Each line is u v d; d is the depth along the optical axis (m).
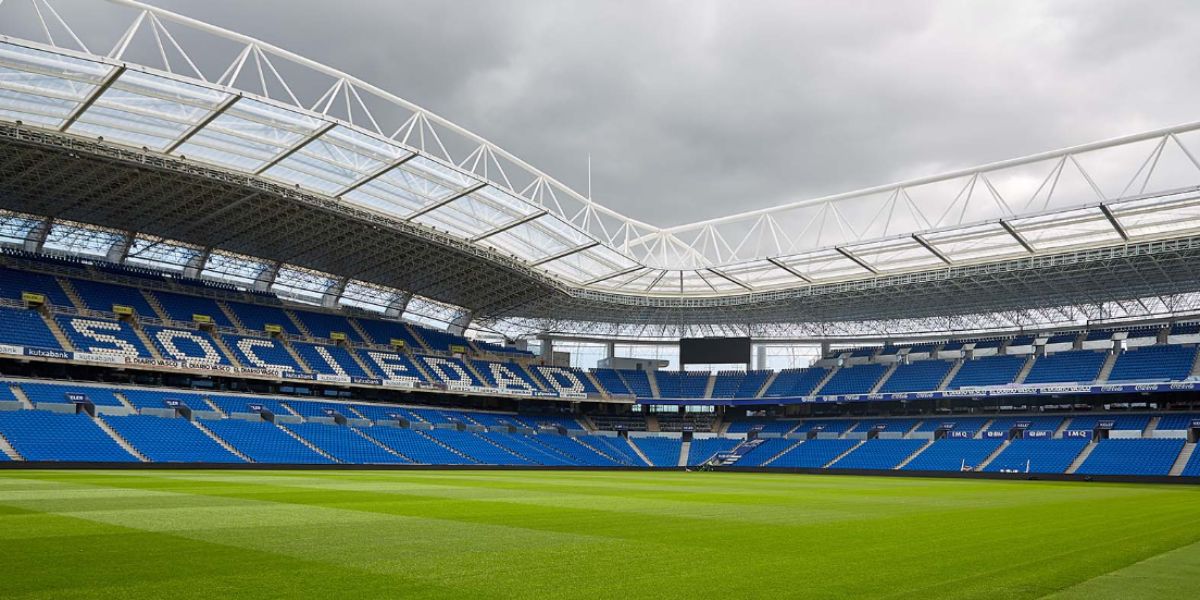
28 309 71.12
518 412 103.50
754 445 98.69
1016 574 14.76
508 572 14.36
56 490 33.00
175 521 21.81
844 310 96.50
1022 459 79.44
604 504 31.77
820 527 23.47
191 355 75.56
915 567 15.46
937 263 76.31
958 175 65.25
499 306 98.56
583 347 118.62
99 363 68.69
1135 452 74.88
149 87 49.41
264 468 65.56
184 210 70.44
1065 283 80.12
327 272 88.81
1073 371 85.81
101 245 78.88
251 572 13.92
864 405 101.88
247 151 58.44
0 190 65.19
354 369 86.19
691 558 16.41
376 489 39.12
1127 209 58.94
